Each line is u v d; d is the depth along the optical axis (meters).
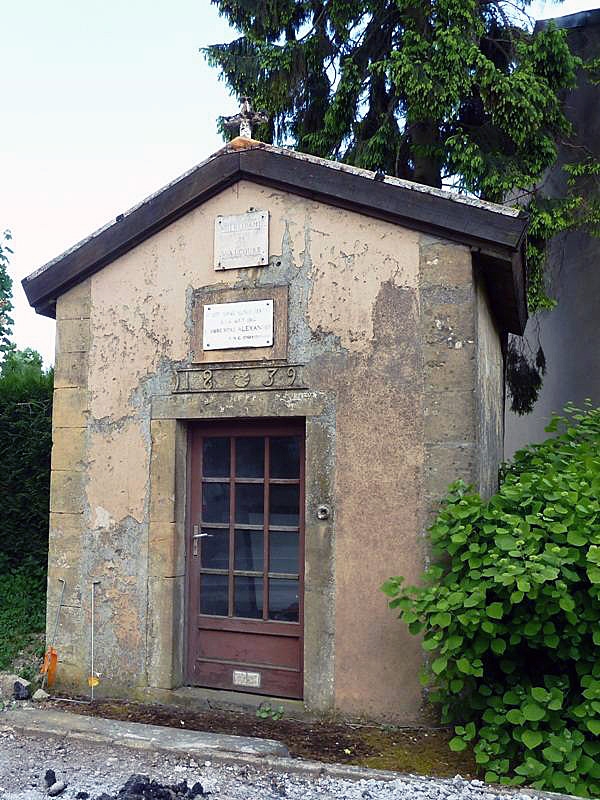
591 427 6.57
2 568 8.59
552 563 4.01
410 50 10.78
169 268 5.90
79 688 5.85
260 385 5.52
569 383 13.25
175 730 4.85
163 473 5.76
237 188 5.74
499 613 4.03
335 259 5.42
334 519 5.24
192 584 5.80
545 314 14.07
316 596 5.23
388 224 5.30
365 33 12.10
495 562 4.17
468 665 4.18
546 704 4.16
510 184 10.65
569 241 13.41
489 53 12.24
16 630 7.49
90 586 5.91
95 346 6.08
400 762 4.41
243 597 5.66
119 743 4.64
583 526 4.19
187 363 5.77
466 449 4.99
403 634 5.01
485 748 4.27
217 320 5.70
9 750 4.61
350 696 5.10
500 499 4.58
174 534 5.70
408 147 12.17
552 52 11.17
